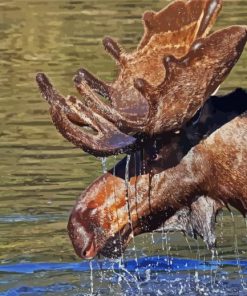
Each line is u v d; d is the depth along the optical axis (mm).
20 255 28109
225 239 29016
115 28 66375
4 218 31156
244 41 19422
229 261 27453
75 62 56438
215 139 21469
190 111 19469
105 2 77625
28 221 30906
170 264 27266
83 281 26094
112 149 19688
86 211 21641
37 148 39031
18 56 59562
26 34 65875
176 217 22016
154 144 21250
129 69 21203
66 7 76000
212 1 21000
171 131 19812
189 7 21266
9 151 38656
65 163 36781
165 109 19453
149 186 21625
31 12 74188
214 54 19328
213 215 21922
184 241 29281
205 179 21578
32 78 52875
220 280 26000
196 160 21500
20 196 33125
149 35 21484
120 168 21844
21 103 46938
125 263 27422
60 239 29406
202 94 19406
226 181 21594
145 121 19609
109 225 21594
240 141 21422
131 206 21672
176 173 21578
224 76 19469
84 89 20125
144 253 28188
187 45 21156
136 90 20656
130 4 76438
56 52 59969
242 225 30031
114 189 21703
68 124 19812
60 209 31812
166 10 21484
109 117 19906
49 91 20016
